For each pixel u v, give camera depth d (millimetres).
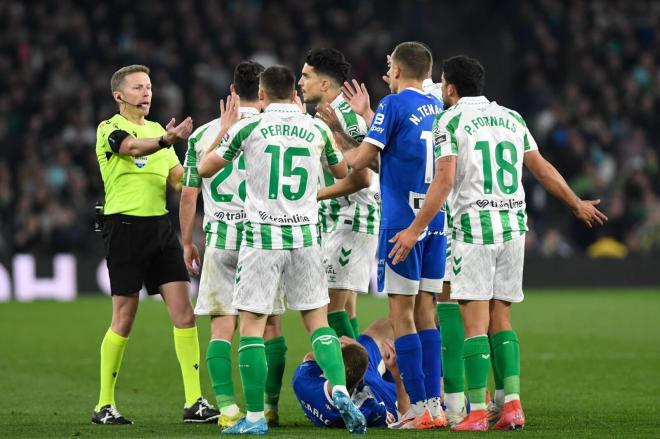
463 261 23750
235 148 23641
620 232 76438
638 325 50219
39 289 65125
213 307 25578
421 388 24656
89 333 47250
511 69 93562
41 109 76875
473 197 23750
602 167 80375
